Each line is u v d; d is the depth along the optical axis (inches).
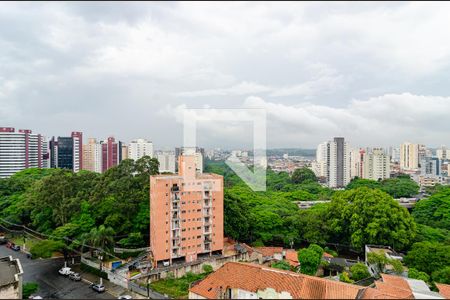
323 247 3937.0
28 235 4249.5
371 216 3713.1
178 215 3250.5
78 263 3425.2
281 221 4035.4
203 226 3378.4
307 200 5649.6
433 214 4552.2
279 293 2078.0
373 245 3585.1
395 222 3636.8
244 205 4045.3
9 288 2433.6
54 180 3964.1
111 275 2994.6
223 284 2338.8
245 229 3885.3
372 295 2049.7
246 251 3518.7
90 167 7780.5
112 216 3545.8
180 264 3186.5
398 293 2188.7
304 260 3029.0
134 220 3612.2
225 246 3676.2
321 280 2199.8
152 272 2965.1
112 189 3794.3
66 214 3681.1
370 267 3078.2
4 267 2810.0
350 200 4074.8
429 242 3353.8
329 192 6309.1
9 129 6914.4
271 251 3622.0
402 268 2896.2
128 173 4013.3
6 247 3932.1
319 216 4114.2
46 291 2765.7
